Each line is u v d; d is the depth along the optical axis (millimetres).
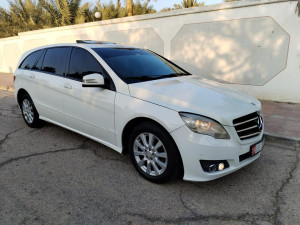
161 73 4055
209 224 2586
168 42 9047
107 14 17516
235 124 2922
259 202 2932
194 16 8250
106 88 3625
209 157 2805
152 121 3129
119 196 3020
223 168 2902
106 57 3896
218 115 2848
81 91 3904
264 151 4273
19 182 3297
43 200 2928
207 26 8070
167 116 2947
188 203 2904
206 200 2963
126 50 4340
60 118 4480
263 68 7387
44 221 2596
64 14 17844
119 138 3518
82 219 2631
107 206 2838
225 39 7828
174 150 2961
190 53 8633
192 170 2879
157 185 3254
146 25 9477
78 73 4090
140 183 3293
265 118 5703
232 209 2811
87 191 3113
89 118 3895
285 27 6828
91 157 4008
